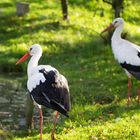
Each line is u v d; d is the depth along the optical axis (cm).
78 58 2208
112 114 1361
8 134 1255
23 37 2498
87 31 2719
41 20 2828
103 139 1150
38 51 1312
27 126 1351
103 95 1593
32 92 1150
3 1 3166
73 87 1712
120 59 1505
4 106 1592
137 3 3319
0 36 2523
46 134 1244
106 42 2417
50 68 1192
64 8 2880
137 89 1623
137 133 1173
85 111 1420
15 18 2838
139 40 2661
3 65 2045
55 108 1070
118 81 1764
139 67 1463
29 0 3212
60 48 2358
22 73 2025
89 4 3234
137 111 1355
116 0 2238
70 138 1168
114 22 1589
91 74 1911
